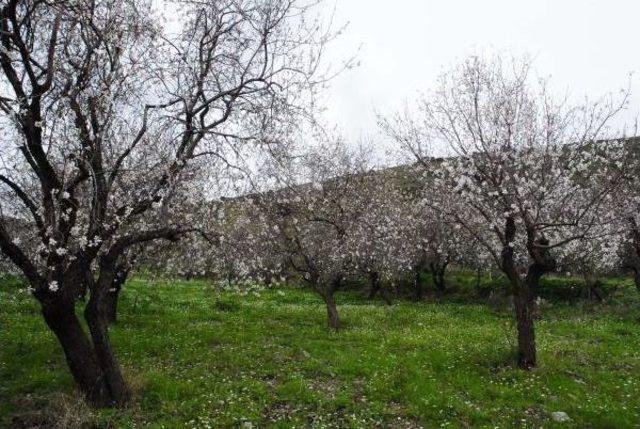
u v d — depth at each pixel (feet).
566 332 81.00
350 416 42.42
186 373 50.37
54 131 41.78
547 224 55.11
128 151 42.86
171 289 128.98
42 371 49.83
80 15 38.78
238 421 40.24
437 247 131.23
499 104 59.11
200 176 58.54
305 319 89.56
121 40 42.83
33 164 41.88
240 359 56.18
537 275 57.41
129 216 47.44
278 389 47.37
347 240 87.35
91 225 41.96
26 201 41.57
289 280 155.12
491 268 134.00
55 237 39.60
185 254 80.07
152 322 76.54
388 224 119.85
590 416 42.96
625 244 110.22
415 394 46.73
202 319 84.48
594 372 55.42
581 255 102.42
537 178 59.36
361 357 58.85
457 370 54.13
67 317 41.78
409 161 78.69
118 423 38.88
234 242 50.44
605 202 81.35
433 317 94.48
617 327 84.33
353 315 94.38
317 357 59.52
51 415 39.96
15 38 37.47
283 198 79.25
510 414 43.37
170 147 48.55
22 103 38.14
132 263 72.28
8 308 80.02
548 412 43.96
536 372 53.88
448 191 67.87
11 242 39.32
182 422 39.65
